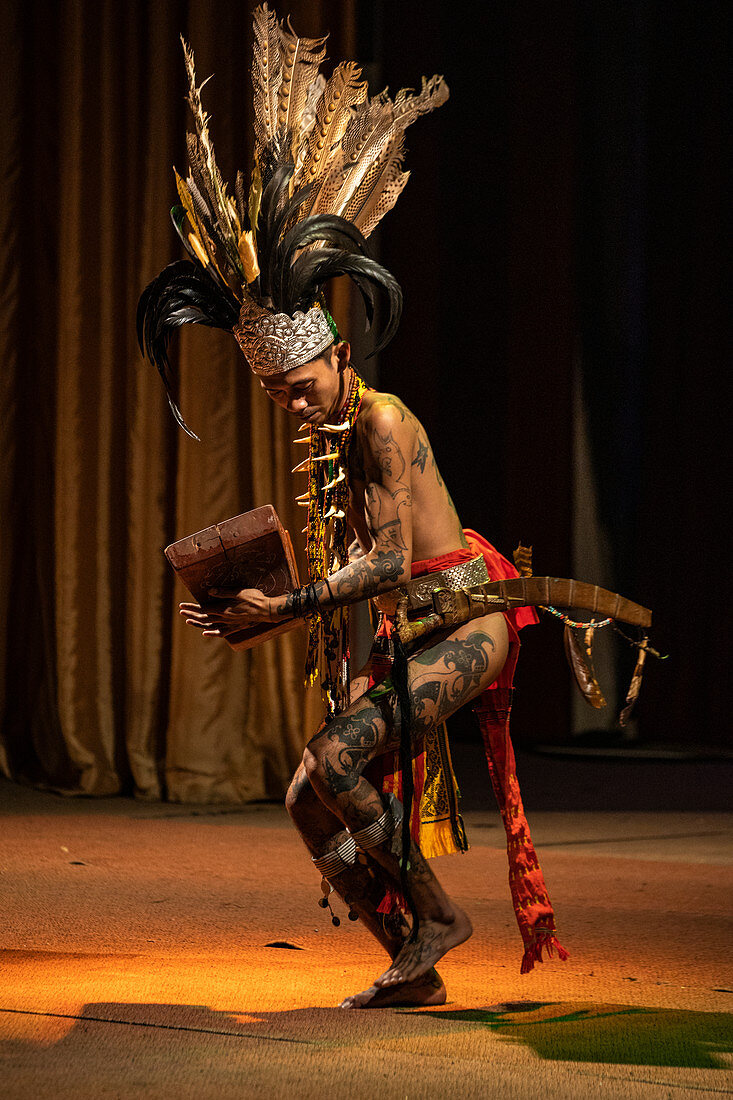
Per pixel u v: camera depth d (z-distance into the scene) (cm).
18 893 776
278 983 577
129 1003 533
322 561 569
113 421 1242
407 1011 538
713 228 1703
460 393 1791
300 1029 504
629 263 1758
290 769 1202
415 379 1786
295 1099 424
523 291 1744
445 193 1777
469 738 1767
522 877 570
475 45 1775
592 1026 519
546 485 1733
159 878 837
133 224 1241
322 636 573
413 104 582
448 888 838
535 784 1384
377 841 527
